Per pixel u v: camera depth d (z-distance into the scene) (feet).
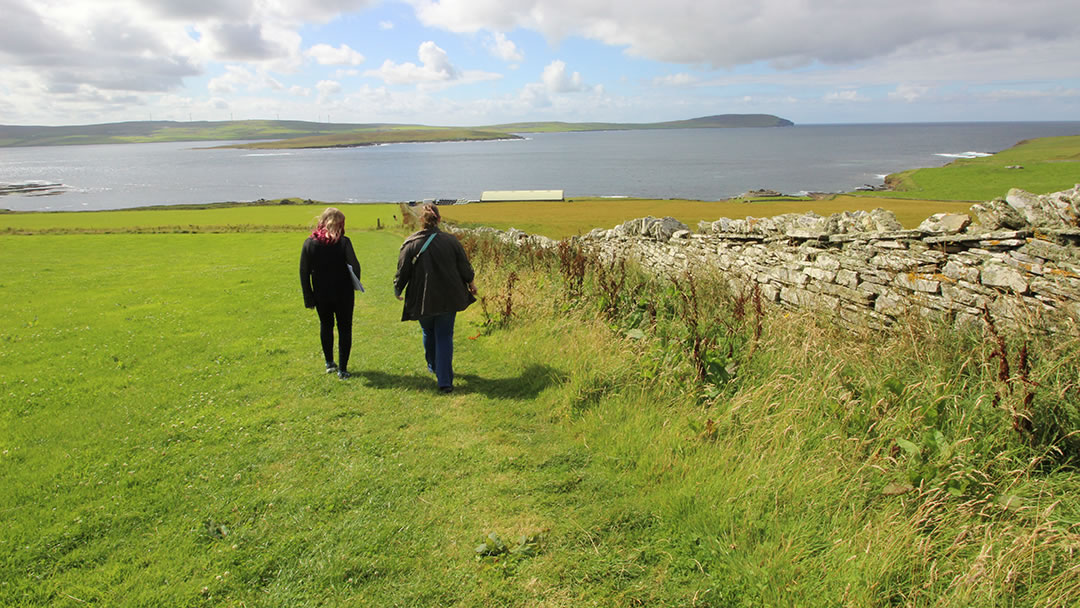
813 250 22.67
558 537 10.94
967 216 17.31
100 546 10.94
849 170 625.41
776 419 13.60
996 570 8.41
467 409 17.56
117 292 44.01
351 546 10.82
